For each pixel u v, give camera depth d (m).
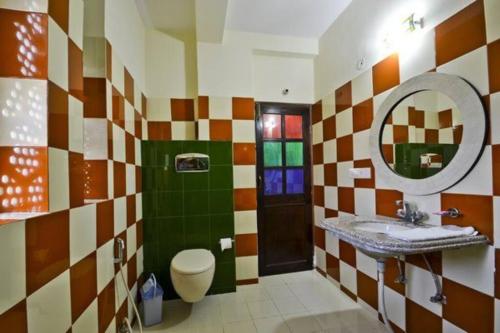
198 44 2.25
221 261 2.15
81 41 1.02
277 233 2.55
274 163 2.56
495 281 1.01
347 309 1.85
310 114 2.63
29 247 0.70
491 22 1.02
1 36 0.74
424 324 1.35
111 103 1.40
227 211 2.18
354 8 1.92
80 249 1.00
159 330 1.63
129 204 1.71
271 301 1.99
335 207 2.19
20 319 0.67
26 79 0.77
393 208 1.55
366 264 1.83
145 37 2.29
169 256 2.07
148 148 2.06
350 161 1.98
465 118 1.11
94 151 1.32
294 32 2.37
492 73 1.02
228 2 1.85
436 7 1.27
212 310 1.86
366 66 1.79
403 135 1.46
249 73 2.34
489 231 1.04
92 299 1.12
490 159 1.03
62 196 0.87
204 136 2.25
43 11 0.79
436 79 1.25
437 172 1.25
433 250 1.01
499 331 1.00
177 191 2.10
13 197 0.75
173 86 2.35
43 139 0.78
